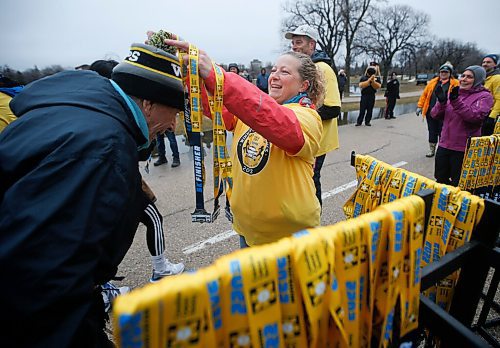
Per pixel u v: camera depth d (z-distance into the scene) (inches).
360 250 29.0
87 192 28.5
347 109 606.5
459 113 132.1
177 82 42.3
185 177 190.1
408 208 31.4
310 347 27.1
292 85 58.4
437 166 148.8
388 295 30.9
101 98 35.6
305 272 25.2
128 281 97.0
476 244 41.8
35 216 26.0
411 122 398.0
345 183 173.6
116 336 19.4
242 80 45.5
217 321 23.4
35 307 25.3
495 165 98.6
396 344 33.9
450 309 46.8
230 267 23.1
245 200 60.0
